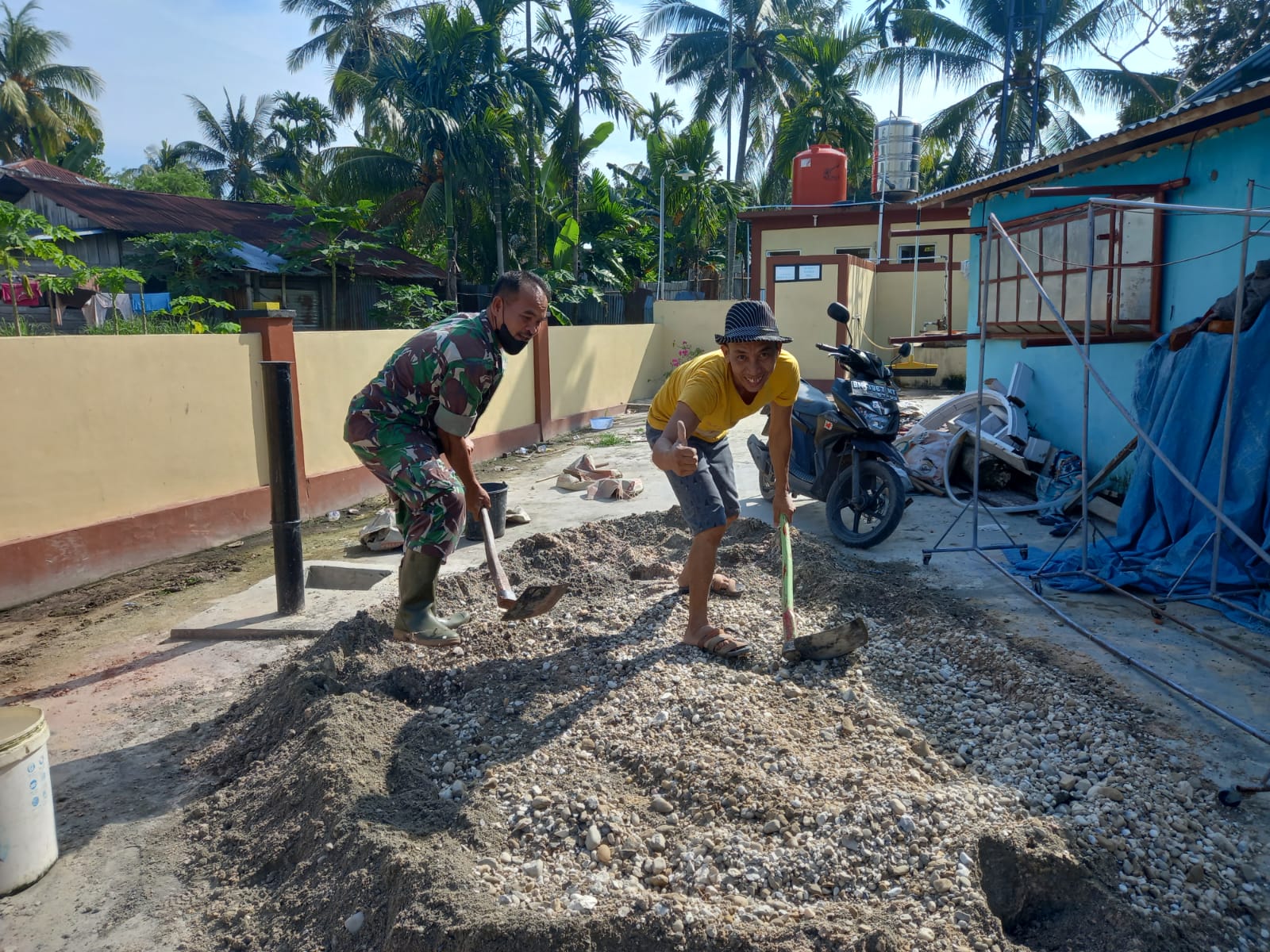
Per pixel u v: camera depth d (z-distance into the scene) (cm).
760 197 3105
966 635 415
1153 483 548
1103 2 2373
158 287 1753
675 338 1755
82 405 627
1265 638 431
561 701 356
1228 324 521
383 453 338
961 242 1925
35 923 268
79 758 369
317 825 286
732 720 325
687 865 256
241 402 757
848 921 225
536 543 563
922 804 269
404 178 2203
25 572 588
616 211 2503
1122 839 266
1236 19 2234
